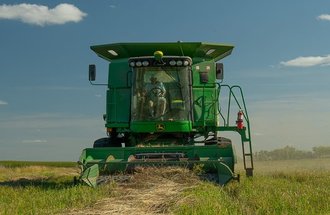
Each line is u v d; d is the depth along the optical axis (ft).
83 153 39.14
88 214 24.52
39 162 159.22
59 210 26.25
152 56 44.75
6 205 29.04
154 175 36.55
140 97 43.75
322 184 40.70
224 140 46.11
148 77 43.88
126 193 31.35
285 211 24.88
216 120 44.50
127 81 44.96
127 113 44.83
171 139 44.47
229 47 47.29
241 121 42.98
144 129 43.09
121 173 38.37
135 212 24.85
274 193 31.48
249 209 25.84
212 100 44.86
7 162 156.56
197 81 45.21
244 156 42.63
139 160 38.83
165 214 24.17
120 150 39.99
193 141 45.62
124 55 47.91
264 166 73.41
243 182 38.70
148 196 29.58
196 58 46.52
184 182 35.45
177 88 43.88
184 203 26.03
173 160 39.01
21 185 45.16
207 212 23.49
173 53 47.24
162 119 43.37
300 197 29.50
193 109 44.34
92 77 45.91
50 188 38.24
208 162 37.45
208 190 31.30
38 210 26.61
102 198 29.73
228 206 26.20
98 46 47.03
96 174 37.60
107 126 45.37
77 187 35.19
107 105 45.70
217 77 46.06
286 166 70.79
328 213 25.04
